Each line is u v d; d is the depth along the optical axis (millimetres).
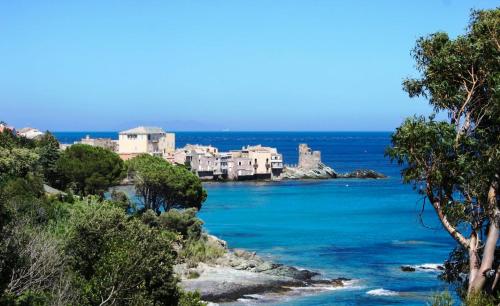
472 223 27672
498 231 26484
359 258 101312
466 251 29344
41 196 86938
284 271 89500
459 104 28531
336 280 84562
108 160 118625
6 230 39562
